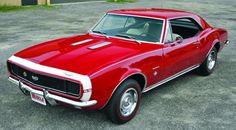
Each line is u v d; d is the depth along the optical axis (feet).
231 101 19.33
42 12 57.62
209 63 23.90
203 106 18.44
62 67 14.48
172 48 18.69
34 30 40.70
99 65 14.53
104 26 20.08
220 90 21.16
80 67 14.38
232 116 17.21
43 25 44.62
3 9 57.82
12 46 31.76
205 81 22.93
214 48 24.06
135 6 71.92
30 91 15.24
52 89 14.57
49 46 17.43
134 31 18.84
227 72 25.18
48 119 16.14
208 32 23.20
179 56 19.42
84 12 59.72
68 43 17.79
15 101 18.25
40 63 15.05
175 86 21.66
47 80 14.61
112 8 66.95
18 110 17.06
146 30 18.71
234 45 34.99
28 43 33.24
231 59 29.07
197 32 22.70
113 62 14.93
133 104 16.42
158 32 18.48
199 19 23.20
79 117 16.46
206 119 16.74
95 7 67.97
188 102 18.95
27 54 16.40
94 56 15.51
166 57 18.13
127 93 15.78
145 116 16.89
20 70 15.81
